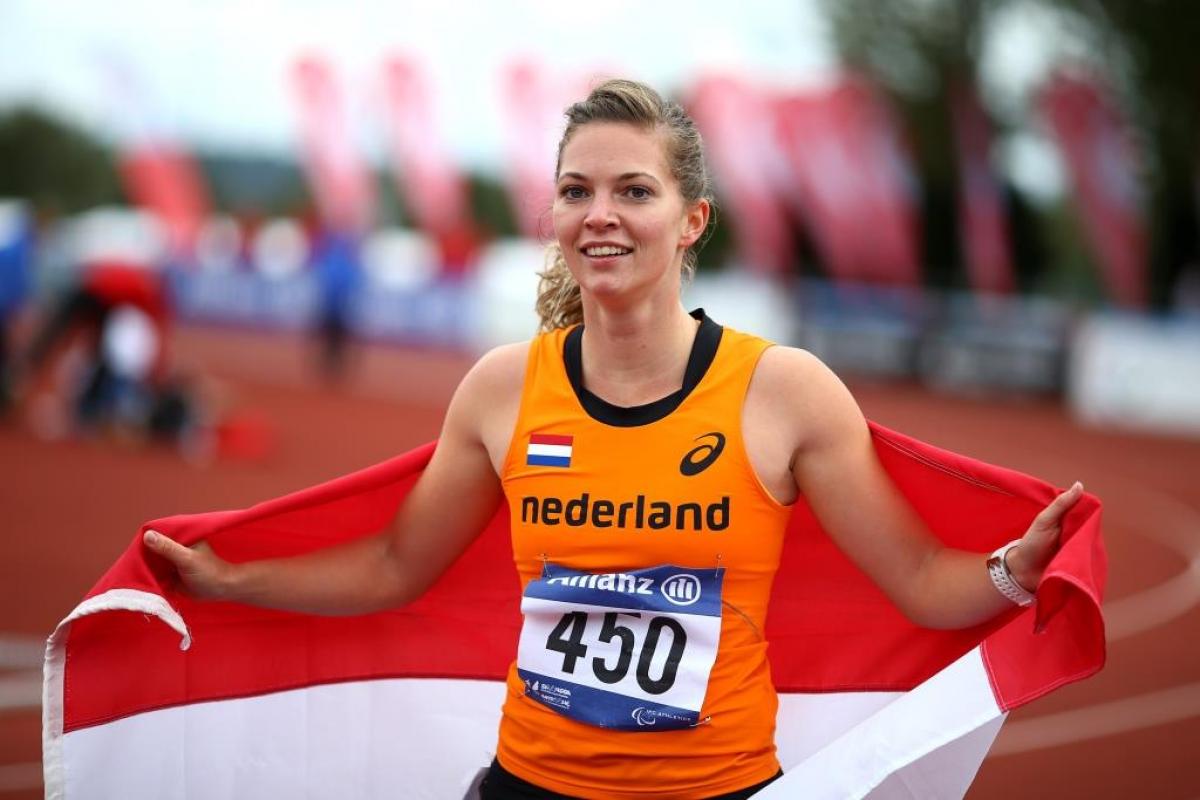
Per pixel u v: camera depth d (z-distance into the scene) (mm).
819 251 69750
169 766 7910
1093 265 67062
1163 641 21312
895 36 71375
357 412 47625
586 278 6531
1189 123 67438
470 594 8164
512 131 66688
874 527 6848
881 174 68938
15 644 18078
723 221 70688
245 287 64250
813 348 62062
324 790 8227
